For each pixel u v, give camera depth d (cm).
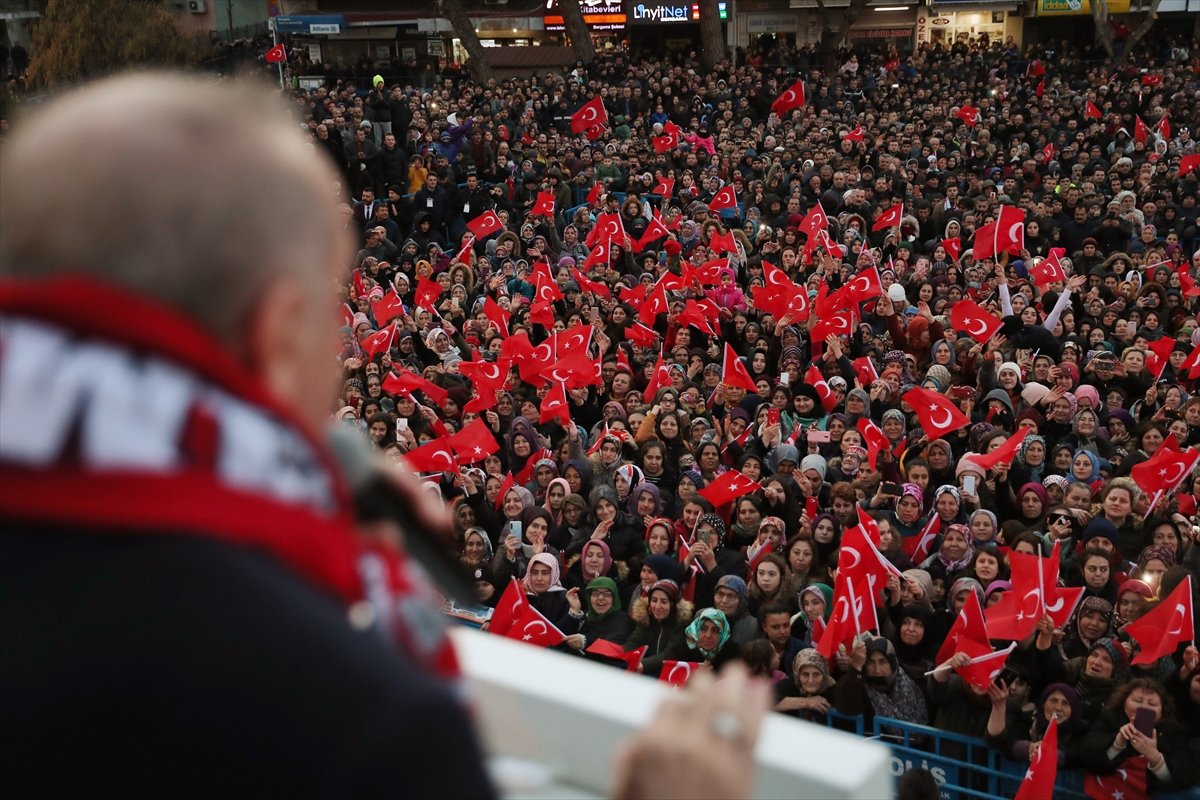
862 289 1281
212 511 47
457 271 1559
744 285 1633
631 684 94
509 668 95
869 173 1992
